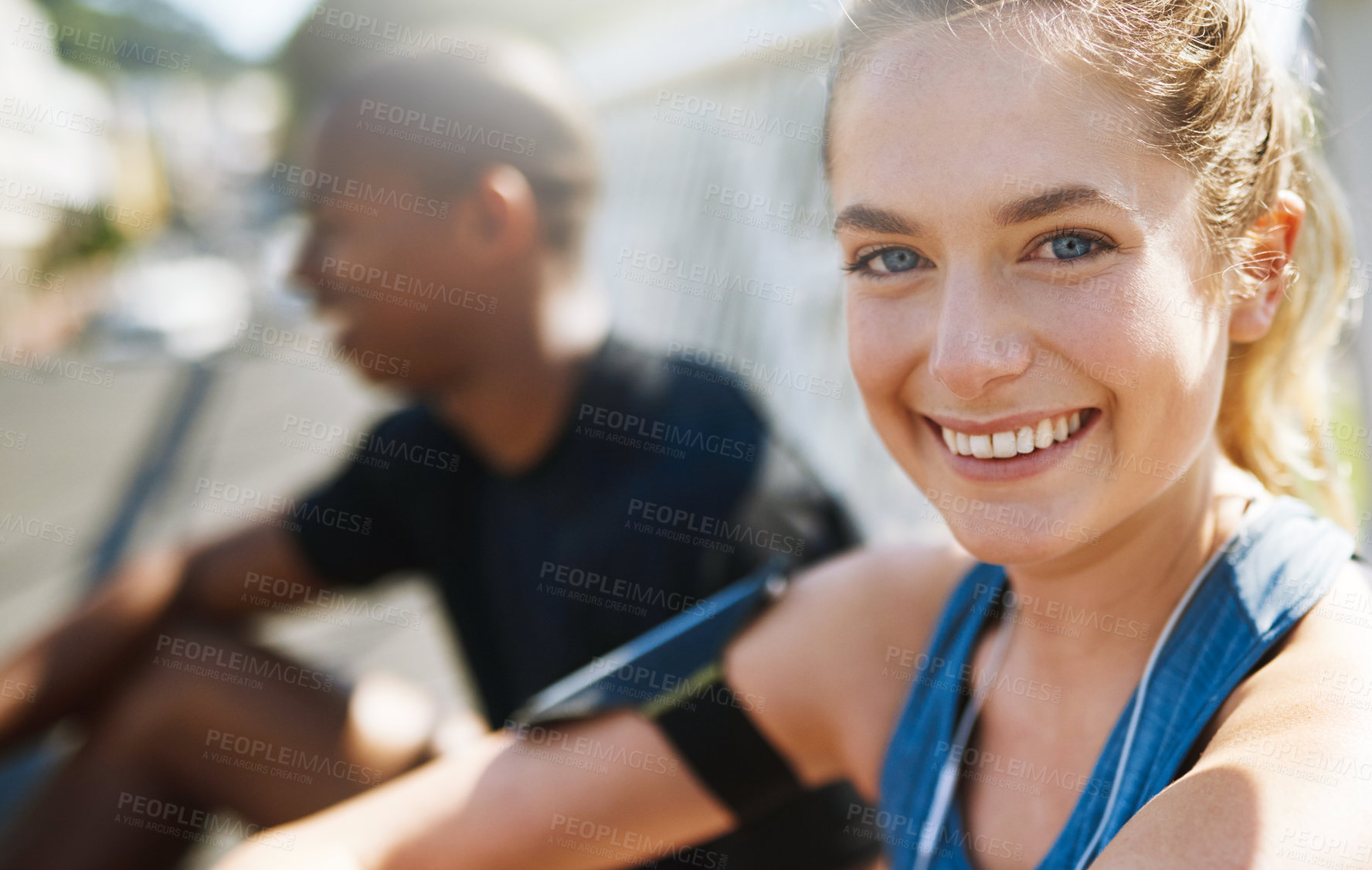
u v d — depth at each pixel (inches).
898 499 98.2
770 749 42.9
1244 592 30.8
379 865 41.7
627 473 66.5
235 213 1114.1
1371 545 59.2
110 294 603.5
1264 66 33.7
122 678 75.8
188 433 328.8
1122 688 33.5
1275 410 40.8
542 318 69.4
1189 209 30.2
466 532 71.9
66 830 66.2
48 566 205.9
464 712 104.4
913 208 30.3
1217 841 23.8
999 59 29.0
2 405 397.7
